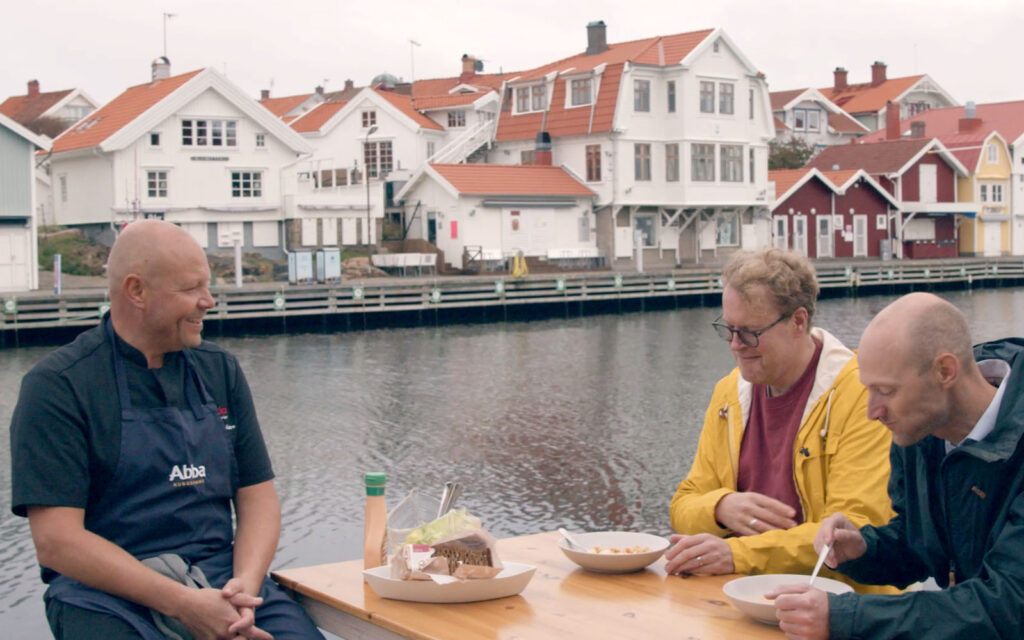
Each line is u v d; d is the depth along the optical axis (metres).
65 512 3.52
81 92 62.72
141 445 3.66
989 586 2.79
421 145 48.16
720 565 3.59
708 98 43.81
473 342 29.52
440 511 3.76
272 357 25.89
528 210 41.28
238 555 3.80
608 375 21.84
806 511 3.82
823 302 42.91
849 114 76.56
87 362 3.65
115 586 3.47
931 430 2.95
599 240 43.25
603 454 13.60
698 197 43.91
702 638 3.03
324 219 40.16
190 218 38.34
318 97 64.62
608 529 10.01
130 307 3.69
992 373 3.06
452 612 3.32
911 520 3.24
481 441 14.66
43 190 42.25
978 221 56.47
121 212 37.06
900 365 2.88
